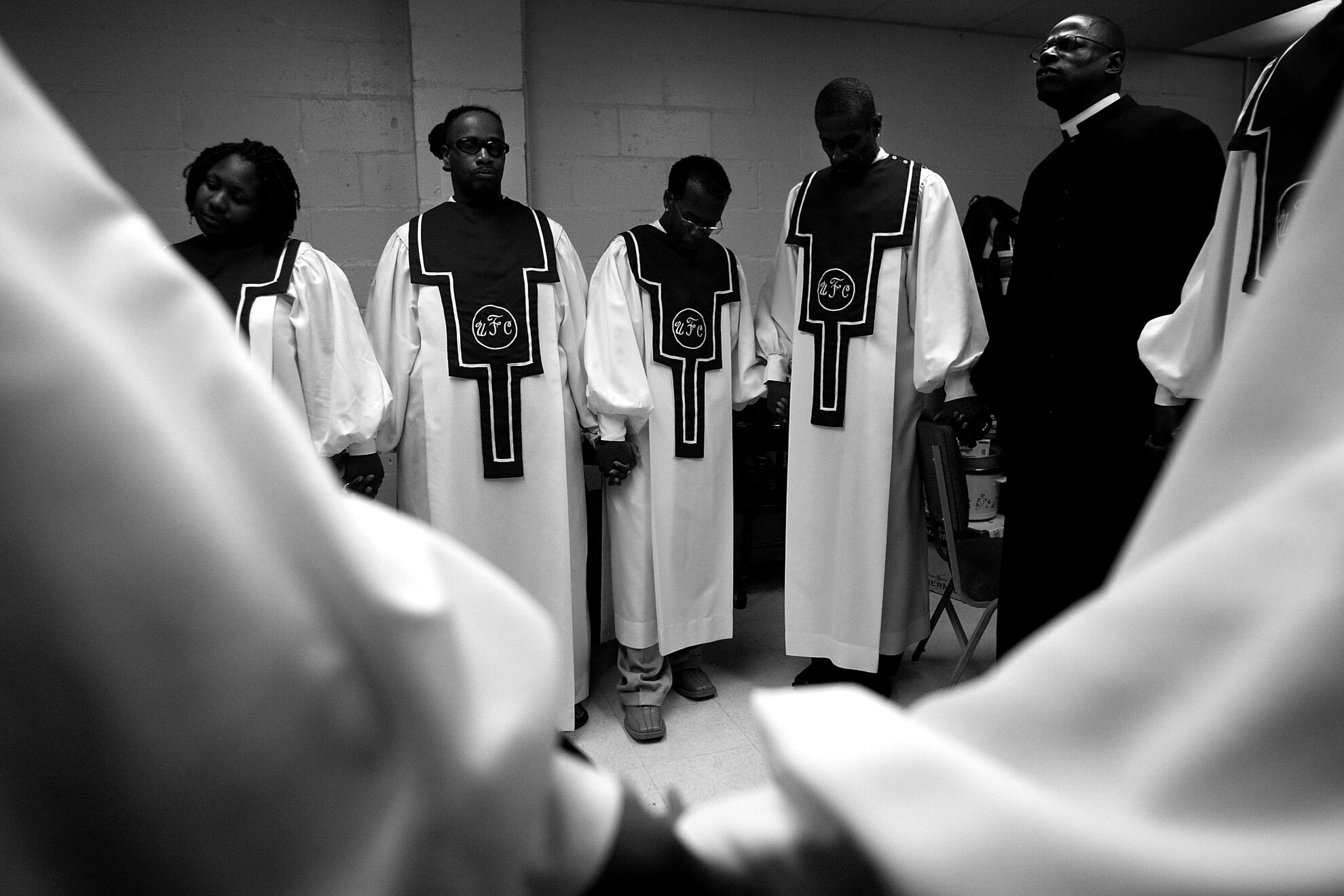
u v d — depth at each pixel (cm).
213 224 222
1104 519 237
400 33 372
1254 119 155
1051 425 241
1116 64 236
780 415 298
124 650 20
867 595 273
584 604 281
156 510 20
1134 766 24
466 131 257
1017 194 468
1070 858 23
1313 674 21
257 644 22
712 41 413
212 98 353
